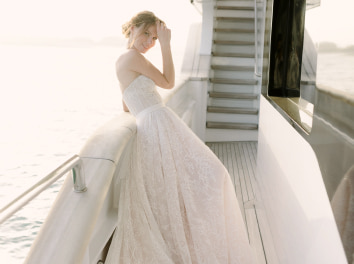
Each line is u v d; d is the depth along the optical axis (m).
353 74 0.94
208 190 2.11
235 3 7.12
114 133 1.88
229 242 2.17
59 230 1.24
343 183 1.02
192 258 2.07
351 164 0.95
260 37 6.17
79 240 1.21
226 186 2.19
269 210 2.80
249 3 7.09
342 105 1.03
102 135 1.85
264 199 3.13
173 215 2.01
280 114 2.39
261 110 3.55
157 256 1.83
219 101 6.38
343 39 1.02
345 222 1.01
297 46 2.92
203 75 5.66
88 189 1.46
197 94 5.59
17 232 1.60
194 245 2.06
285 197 2.14
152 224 1.94
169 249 1.99
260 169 3.52
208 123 5.95
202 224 2.07
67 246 1.17
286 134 2.14
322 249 1.32
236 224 2.20
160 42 2.11
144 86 2.07
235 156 5.19
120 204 1.82
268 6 3.17
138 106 2.08
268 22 3.13
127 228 1.78
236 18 6.96
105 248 1.80
